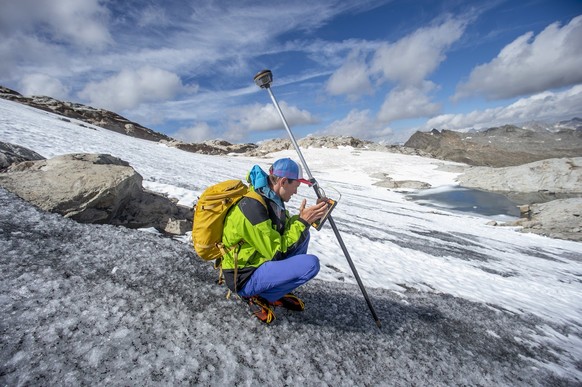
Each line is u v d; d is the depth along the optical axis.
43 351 2.45
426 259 10.98
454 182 63.91
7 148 7.70
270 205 3.07
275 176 3.10
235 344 3.06
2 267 3.45
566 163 53.94
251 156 104.31
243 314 3.59
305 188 34.28
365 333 3.99
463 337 4.87
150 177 12.81
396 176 70.75
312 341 3.45
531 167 56.75
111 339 2.75
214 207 2.93
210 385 2.51
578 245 24.50
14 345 2.44
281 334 3.40
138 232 5.75
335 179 67.44
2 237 4.09
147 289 3.74
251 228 2.85
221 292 4.03
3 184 5.50
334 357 3.31
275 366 2.92
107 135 40.62
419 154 116.12
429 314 5.44
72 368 2.36
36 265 3.69
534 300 8.77
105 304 3.24
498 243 20.69
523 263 15.06
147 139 102.06
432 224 24.83
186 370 2.59
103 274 3.88
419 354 3.91
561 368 4.76
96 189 5.80
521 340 5.48
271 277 3.04
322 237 9.99
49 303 3.05
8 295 3.02
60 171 6.14
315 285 5.15
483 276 10.35
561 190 50.84
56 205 5.36
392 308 5.16
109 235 5.21
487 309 6.76
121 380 2.35
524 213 34.25
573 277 14.09
